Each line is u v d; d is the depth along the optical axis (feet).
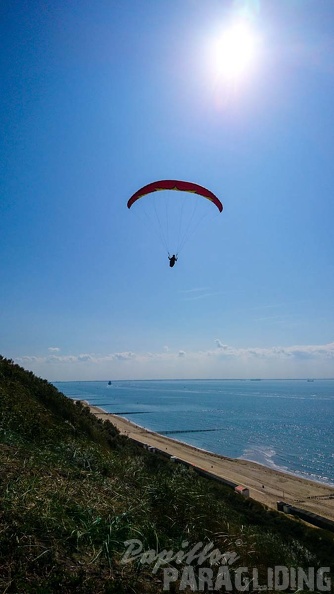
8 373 66.03
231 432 366.22
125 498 27.66
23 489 21.75
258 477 186.60
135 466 40.52
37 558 16.12
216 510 32.53
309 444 314.76
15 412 46.62
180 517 28.19
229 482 146.72
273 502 143.43
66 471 30.07
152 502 29.89
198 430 373.40
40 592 14.52
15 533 17.21
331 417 497.46
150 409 590.96
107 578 16.88
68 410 66.44
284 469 224.94
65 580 15.75
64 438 46.37
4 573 14.98
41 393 67.00
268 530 50.37
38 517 19.06
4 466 25.08
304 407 647.56
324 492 165.78
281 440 330.95
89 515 21.62
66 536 18.81
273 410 587.27
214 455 237.66
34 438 41.19
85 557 17.90
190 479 41.06
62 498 22.95
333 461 253.03
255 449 289.33
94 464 35.50
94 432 64.69
